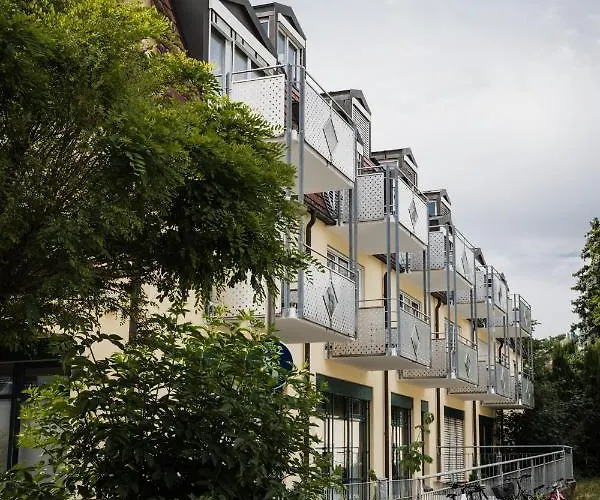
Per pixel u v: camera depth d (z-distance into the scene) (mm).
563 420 39875
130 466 5727
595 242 47812
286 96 13930
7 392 10805
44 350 10336
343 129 16250
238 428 5949
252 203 5777
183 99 6875
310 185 16562
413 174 28844
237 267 5941
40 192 4902
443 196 32281
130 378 5887
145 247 5699
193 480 5855
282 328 14977
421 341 20297
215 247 5824
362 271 21750
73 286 5004
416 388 25781
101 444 5848
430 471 26766
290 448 6176
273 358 6535
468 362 25984
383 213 19109
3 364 10852
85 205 4996
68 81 4875
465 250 27656
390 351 18375
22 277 5188
